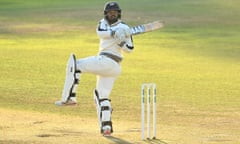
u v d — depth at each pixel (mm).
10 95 78000
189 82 89875
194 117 64125
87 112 66562
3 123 54219
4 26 154000
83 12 172750
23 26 154250
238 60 112438
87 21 160000
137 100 75375
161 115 65125
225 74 97500
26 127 52062
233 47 126625
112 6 48969
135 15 164625
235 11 171125
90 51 120438
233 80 92125
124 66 103312
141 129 50031
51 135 47594
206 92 82062
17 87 83938
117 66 49469
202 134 50812
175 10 172125
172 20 158750
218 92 82188
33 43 131250
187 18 161875
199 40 135000
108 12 49094
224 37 138875
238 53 119938
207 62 109688
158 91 82312
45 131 49750
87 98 76312
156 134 49875
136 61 108812
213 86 86812
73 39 136375
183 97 78125
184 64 107000
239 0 185750
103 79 49625
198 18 162000
